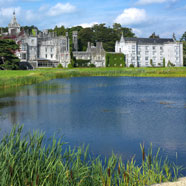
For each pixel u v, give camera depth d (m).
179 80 69.75
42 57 136.75
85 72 90.38
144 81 67.81
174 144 18.38
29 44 130.62
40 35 140.88
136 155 16.22
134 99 38.44
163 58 160.25
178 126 23.22
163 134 20.81
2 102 35.72
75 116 27.12
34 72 84.25
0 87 51.69
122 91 47.88
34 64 129.12
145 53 157.00
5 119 25.92
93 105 33.56
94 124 23.89
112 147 17.69
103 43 176.00
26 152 10.81
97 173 10.91
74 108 31.53
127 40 153.50
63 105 33.53
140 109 30.84
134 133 21.06
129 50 152.12
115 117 26.72
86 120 25.47
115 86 56.44
